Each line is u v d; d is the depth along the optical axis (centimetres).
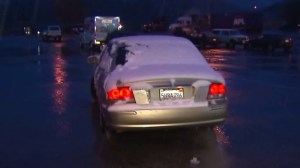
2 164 552
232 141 645
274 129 712
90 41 3275
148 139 660
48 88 1216
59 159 571
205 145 626
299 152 588
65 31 8569
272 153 584
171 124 590
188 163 547
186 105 589
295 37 5322
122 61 670
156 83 592
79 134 697
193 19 6381
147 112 581
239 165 537
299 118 790
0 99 1036
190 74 607
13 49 3416
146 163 550
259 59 2367
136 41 722
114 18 3284
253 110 867
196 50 711
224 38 3766
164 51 690
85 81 1370
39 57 2522
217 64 2017
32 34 8206
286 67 1850
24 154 594
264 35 3394
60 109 905
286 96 1036
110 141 652
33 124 770
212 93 607
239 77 1462
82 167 539
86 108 914
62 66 1920
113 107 592
